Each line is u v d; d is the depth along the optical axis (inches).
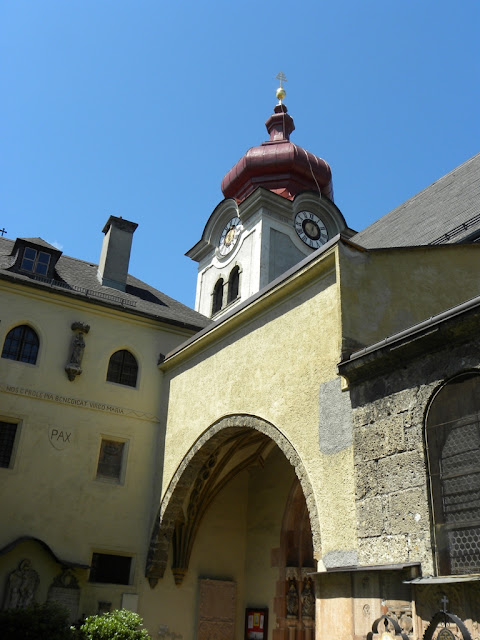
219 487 743.7
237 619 735.7
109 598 658.2
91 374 732.7
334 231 1332.4
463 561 316.2
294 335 504.7
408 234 714.8
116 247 896.9
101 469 707.4
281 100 1551.4
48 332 726.5
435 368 358.6
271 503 753.0
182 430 674.8
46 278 773.3
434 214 714.8
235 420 562.3
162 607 684.7
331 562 395.5
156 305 878.4
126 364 765.3
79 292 784.9
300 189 1380.4
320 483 426.3
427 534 333.1
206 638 703.7
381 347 387.2
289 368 499.8
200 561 732.0
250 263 1230.3
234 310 595.2
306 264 499.8
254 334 565.6
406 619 326.6
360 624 354.9
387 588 344.2
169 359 737.6
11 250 847.1
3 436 671.8
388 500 364.5
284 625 677.9
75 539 660.7
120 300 824.3
